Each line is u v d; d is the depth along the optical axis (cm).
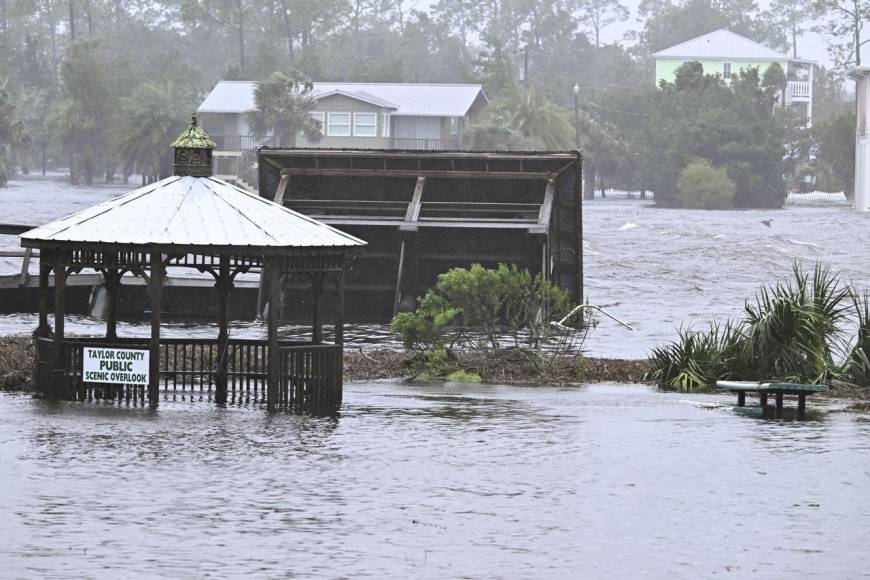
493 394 6612
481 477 4519
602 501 4200
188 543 3644
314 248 5631
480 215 10888
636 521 3956
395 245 10988
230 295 10819
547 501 4191
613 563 3525
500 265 7656
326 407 5888
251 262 6028
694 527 3900
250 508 4022
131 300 10738
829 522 3972
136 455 4716
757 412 6062
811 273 16262
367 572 3416
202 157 5812
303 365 5800
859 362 7062
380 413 5822
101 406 5725
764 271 16475
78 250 5606
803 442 5259
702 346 7294
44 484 4253
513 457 4872
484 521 3928
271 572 3403
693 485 4447
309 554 3566
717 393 6788
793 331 7056
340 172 10644
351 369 7356
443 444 5103
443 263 11069
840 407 6262
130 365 5738
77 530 3750
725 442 5234
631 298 13488
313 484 4356
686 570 3475
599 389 6906
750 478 4556
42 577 3331
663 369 7225
